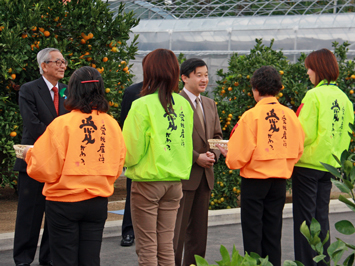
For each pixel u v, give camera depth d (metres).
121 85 6.70
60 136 2.85
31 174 2.88
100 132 2.95
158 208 3.37
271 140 3.62
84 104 2.93
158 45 15.86
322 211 4.11
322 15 14.94
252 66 7.04
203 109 4.07
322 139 3.93
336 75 4.11
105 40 6.22
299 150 3.76
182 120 3.36
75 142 2.86
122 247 5.04
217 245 5.21
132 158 3.22
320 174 4.00
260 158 3.60
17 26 5.58
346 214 7.05
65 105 2.95
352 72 7.88
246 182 3.74
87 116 2.93
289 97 7.52
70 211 2.89
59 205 2.90
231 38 15.16
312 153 3.95
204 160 3.84
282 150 3.64
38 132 3.99
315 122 3.93
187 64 3.91
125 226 5.13
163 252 3.35
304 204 4.01
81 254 3.00
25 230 4.11
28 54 5.76
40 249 4.35
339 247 1.87
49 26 6.02
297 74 7.49
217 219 6.25
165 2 17.38
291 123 3.72
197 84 3.90
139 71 14.66
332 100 3.99
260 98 3.76
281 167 3.63
